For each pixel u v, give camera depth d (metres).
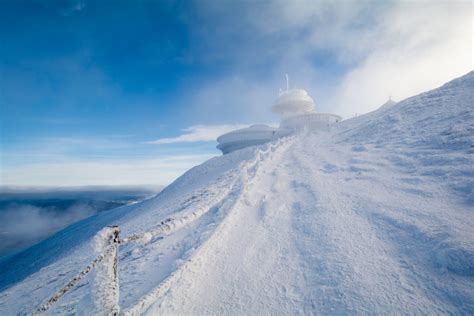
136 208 24.72
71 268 6.31
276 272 3.21
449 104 10.92
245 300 2.75
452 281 2.49
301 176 8.11
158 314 2.56
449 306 2.22
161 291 2.74
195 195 9.48
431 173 5.61
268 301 2.70
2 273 19.34
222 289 2.98
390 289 2.55
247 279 3.13
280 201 5.93
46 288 5.35
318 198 5.60
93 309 1.93
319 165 9.40
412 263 2.88
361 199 5.08
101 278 2.00
